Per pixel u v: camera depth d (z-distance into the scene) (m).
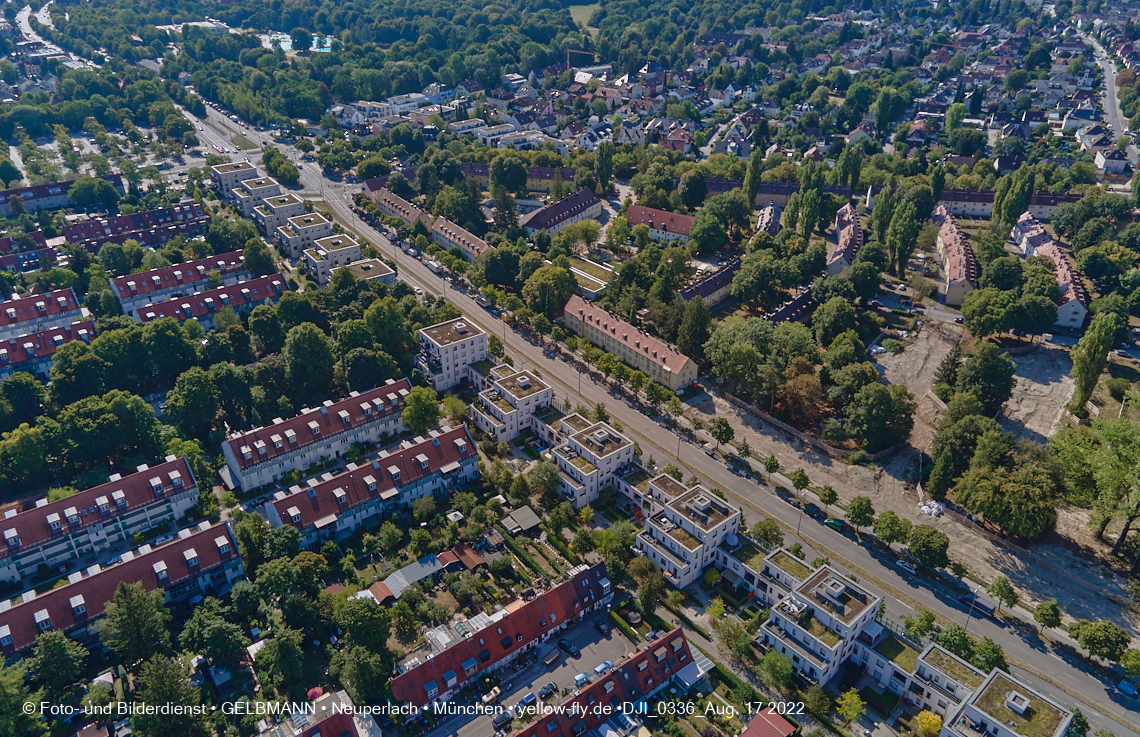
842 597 188.50
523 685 184.25
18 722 167.38
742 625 199.38
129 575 197.75
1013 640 196.25
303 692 181.00
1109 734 164.88
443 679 179.00
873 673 186.25
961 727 162.50
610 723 170.12
